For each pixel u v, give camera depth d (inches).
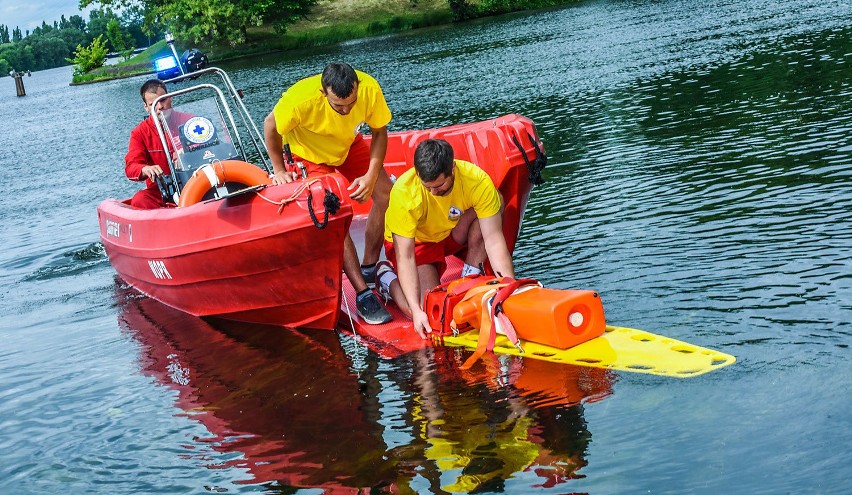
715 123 381.1
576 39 932.6
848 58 495.2
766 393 142.3
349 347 197.8
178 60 260.4
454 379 168.4
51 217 417.1
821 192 249.4
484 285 185.0
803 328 164.4
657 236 236.5
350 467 139.8
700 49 669.3
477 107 561.9
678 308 184.4
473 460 135.7
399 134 258.1
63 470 153.9
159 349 217.3
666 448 131.0
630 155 348.8
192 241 221.5
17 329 246.7
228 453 152.3
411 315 205.9
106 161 599.5
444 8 1760.6
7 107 1470.2
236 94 256.4
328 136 210.4
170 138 250.8
